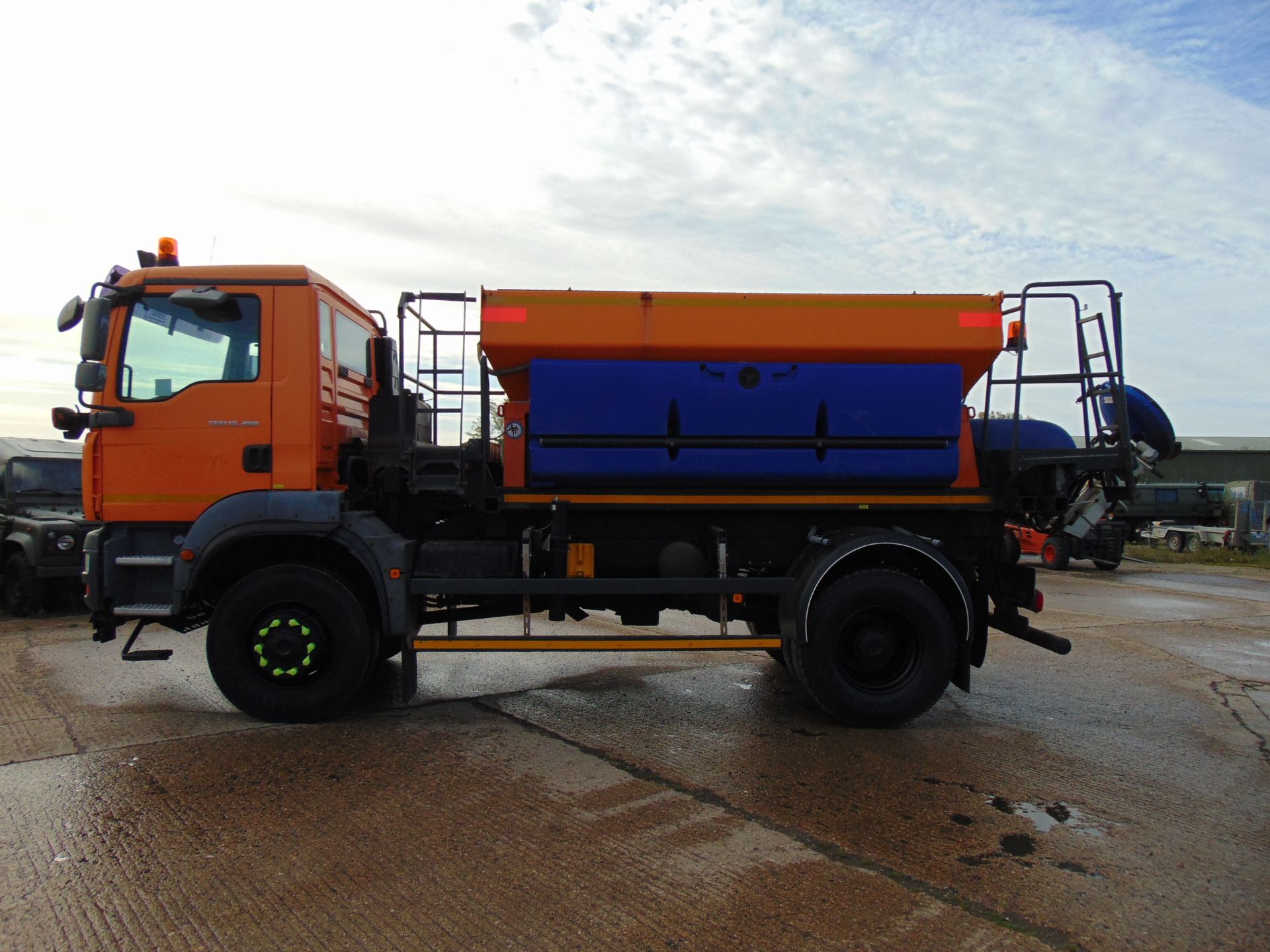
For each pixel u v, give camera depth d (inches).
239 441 201.2
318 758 174.9
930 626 202.4
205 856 128.4
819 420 207.9
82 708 213.3
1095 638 349.7
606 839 136.4
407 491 224.8
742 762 176.7
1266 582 659.4
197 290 195.0
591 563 211.8
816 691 201.3
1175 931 109.7
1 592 393.4
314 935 106.1
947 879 123.6
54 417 200.2
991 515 223.6
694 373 204.2
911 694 202.4
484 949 103.7
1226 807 155.0
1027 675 272.5
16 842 133.1
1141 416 229.9
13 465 406.0
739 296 205.0
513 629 342.0
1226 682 266.1
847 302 205.9
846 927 109.7
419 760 174.7
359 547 199.6
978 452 223.5
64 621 358.6
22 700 221.0
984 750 188.2
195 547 195.9
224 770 167.3
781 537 225.5
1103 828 143.9
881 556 212.1
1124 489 214.7
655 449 207.8
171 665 266.5
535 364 203.5
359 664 198.7
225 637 197.5
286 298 203.3
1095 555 731.4
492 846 133.3
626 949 103.8
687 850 132.7
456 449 212.1
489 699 227.6
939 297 207.2
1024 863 129.4
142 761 171.9
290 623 197.3
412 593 201.5
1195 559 927.7
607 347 203.3
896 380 206.1
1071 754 185.8
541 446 207.2
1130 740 198.1
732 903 115.6
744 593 208.5
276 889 118.3
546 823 142.6
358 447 230.7
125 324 203.5
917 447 210.1
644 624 229.1
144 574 202.1
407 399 214.7
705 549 224.4
